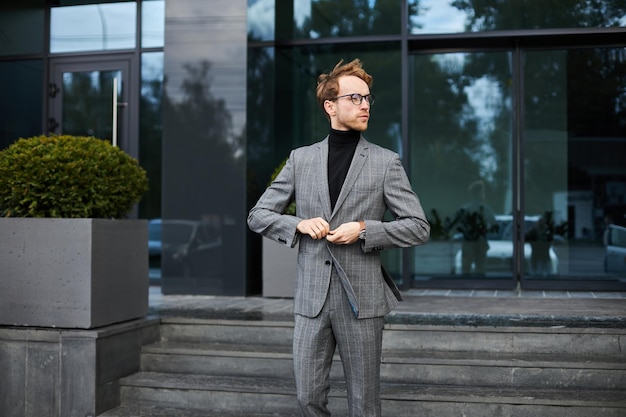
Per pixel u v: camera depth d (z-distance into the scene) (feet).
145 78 24.64
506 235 23.07
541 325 14.73
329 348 9.53
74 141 13.99
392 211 9.55
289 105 23.77
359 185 9.37
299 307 9.45
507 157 23.08
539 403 12.25
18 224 13.61
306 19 23.49
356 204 9.35
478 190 23.20
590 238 22.79
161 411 13.50
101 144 14.26
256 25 22.15
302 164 9.78
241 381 13.91
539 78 23.00
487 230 23.16
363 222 9.10
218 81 21.50
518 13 22.38
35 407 13.46
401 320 15.55
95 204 13.75
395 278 23.16
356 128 9.48
